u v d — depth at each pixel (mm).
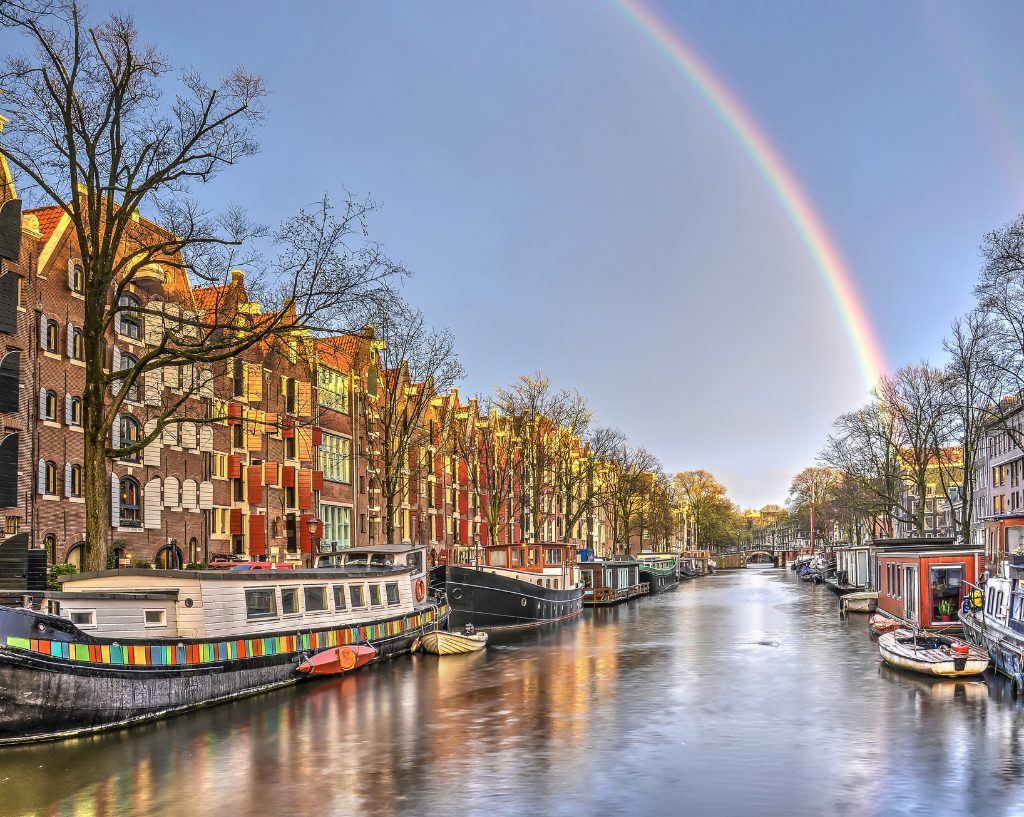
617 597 83812
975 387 58344
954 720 26031
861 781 19828
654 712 27469
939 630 42469
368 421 65438
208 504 49031
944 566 43125
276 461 56312
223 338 32406
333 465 63750
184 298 49094
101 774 20000
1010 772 20469
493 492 79500
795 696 30281
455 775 20266
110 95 28734
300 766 20953
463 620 53312
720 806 18109
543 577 61750
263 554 52906
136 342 44438
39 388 38312
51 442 39031
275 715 26359
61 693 21953
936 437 73312
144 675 24297
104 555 28438
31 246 38125
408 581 40281
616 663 38781
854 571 95312
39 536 37969
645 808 17984
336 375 64562
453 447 84500
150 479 45250
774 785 19562
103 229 40906
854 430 83062
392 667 36750
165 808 17891
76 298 40938
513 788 19281
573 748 22812
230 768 20672
